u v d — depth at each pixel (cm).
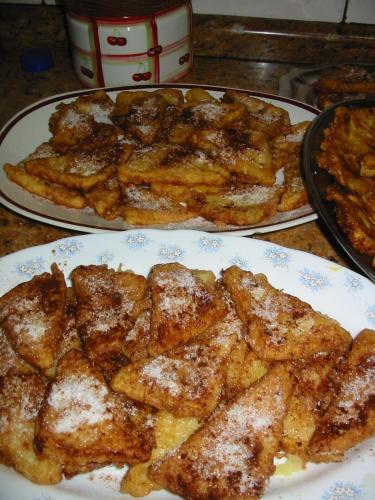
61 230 52
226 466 32
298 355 37
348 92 70
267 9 76
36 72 79
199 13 78
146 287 41
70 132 58
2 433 33
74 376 35
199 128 58
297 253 43
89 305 39
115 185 53
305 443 34
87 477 34
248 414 34
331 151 49
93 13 64
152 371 35
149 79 70
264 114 62
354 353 37
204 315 38
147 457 33
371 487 32
